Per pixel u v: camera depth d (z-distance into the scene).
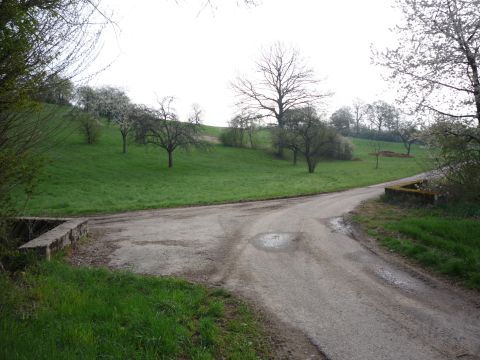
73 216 16.31
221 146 62.75
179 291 6.44
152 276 7.52
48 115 5.48
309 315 5.71
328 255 9.14
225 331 5.07
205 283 7.25
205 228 12.90
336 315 5.69
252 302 6.24
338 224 12.90
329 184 30.17
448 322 5.36
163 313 5.27
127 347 4.17
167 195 24.20
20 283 5.97
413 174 39.12
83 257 9.20
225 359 4.35
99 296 5.76
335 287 6.92
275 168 48.22
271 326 5.34
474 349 4.62
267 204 18.98
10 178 4.96
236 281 7.37
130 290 6.35
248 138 65.94
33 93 4.93
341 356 4.52
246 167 47.84
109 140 55.88
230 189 27.52
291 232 11.95
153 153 51.12
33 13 4.89
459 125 12.04
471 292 6.41
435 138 12.84
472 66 11.23
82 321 4.77
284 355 4.56
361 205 16.70
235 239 11.15
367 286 6.93
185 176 37.72
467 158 11.88
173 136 43.97
